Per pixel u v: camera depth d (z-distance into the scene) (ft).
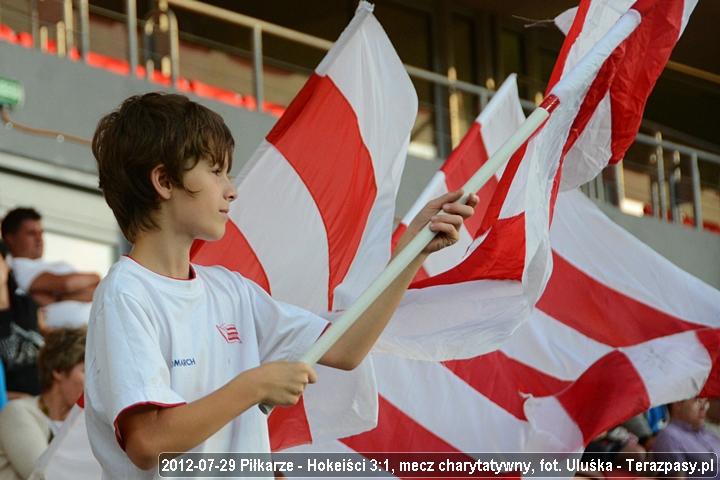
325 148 29.81
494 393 34.32
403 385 33.81
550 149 22.70
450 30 108.17
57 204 65.46
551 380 34.63
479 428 33.94
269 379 15.92
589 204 35.37
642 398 33.91
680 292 34.78
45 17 67.56
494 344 22.41
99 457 16.70
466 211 18.56
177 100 17.21
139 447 15.72
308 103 29.86
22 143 64.85
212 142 17.10
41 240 54.19
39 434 36.94
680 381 33.99
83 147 66.95
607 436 41.68
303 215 29.48
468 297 22.76
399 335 22.82
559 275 35.14
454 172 34.47
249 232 29.09
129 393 15.80
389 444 33.35
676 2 25.23
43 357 38.29
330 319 23.97
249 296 18.31
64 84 66.90
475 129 35.04
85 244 66.33
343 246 29.68
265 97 78.84
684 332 34.55
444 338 22.66
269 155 29.50
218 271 18.22
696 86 119.55
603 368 34.40
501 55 109.91
